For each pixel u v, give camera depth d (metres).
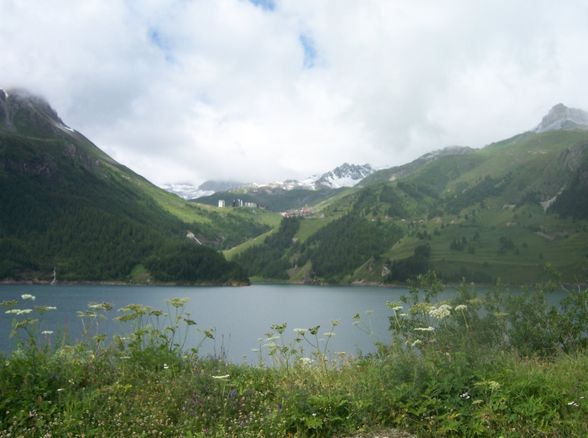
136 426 6.43
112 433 6.29
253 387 7.94
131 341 9.48
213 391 7.48
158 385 7.79
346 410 7.13
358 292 188.50
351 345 29.11
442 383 7.40
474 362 8.38
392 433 6.71
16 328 8.26
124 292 168.88
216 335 57.47
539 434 6.30
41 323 12.03
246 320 81.38
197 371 8.53
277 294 177.12
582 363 9.63
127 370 8.35
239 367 9.42
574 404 6.82
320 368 9.75
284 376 9.01
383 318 48.62
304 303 127.12
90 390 7.27
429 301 13.20
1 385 6.93
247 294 176.50
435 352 9.16
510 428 6.46
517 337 12.34
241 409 7.14
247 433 6.38
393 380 7.78
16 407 6.70
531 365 9.34
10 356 7.86
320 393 7.61
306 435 6.67
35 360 7.72
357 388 7.77
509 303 12.95
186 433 6.25
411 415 7.05
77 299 123.25
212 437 6.29
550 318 12.51
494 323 12.55
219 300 140.25
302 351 11.06
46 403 6.78
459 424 6.57
